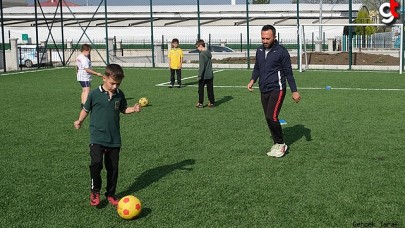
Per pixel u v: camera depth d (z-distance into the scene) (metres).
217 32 42.00
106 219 4.96
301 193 5.61
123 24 44.75
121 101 5.30
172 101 13.66
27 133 9.34
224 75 22.14
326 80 19.17
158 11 44.25
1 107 12.77
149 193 5.71
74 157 7.50
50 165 7.04
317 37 39.44
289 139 8.48
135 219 4.93
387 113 11.03
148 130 9.48
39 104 13.31
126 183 6.12
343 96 14.14
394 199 5.36
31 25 44.25
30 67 30.33
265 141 8.38
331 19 40.53
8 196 5.70
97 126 5.18
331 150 7.63
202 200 5.44
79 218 5.00
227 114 11.30
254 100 13.66
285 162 6.96
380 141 8.20
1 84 18.86
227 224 4.76
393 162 6.87
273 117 7.22
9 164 7.11
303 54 30.23
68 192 5.82
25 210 5.25
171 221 4.86
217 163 6.98
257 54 7.42
